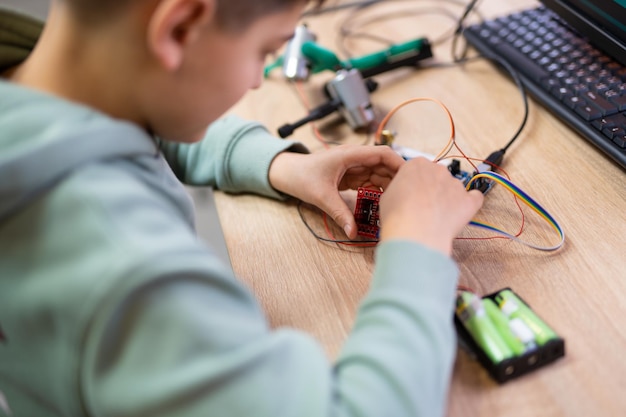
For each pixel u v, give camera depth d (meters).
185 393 0.39
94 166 0.44
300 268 0.62
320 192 0.67
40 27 0.57
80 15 0.45
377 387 0.43
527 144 0.74
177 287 0.40
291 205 0.72
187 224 0.58
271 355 0.42
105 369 0.39
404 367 0.43
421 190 0.56
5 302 0.42
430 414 0.43
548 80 0.78
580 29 0.81
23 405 0.52
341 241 0.65
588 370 0.48
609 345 0.50
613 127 0.68
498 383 0.49
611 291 0.54
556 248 0.59
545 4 0.87
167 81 0.47
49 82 0.49
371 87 0.87
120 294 0.38
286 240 0.66
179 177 0.79
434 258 0.50
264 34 0.47
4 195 0.41
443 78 0.88
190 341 0.39
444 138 0.77
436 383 0.44
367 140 0.79
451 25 1.00
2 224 0.43
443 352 0.45
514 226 0.63
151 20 0.43
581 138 0.73
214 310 0.42
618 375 0.48
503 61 0.85
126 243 0.40
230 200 0.74
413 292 0.47
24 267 0.42
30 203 0.42
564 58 0.80
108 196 0.42
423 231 0.52
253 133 0.76
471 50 0.93
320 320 0.56
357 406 0.42
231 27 0.45
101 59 0.47
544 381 0.48
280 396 0.40
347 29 1.04
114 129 0.46
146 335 0.39
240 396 0.39
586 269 0.57
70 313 0.39
